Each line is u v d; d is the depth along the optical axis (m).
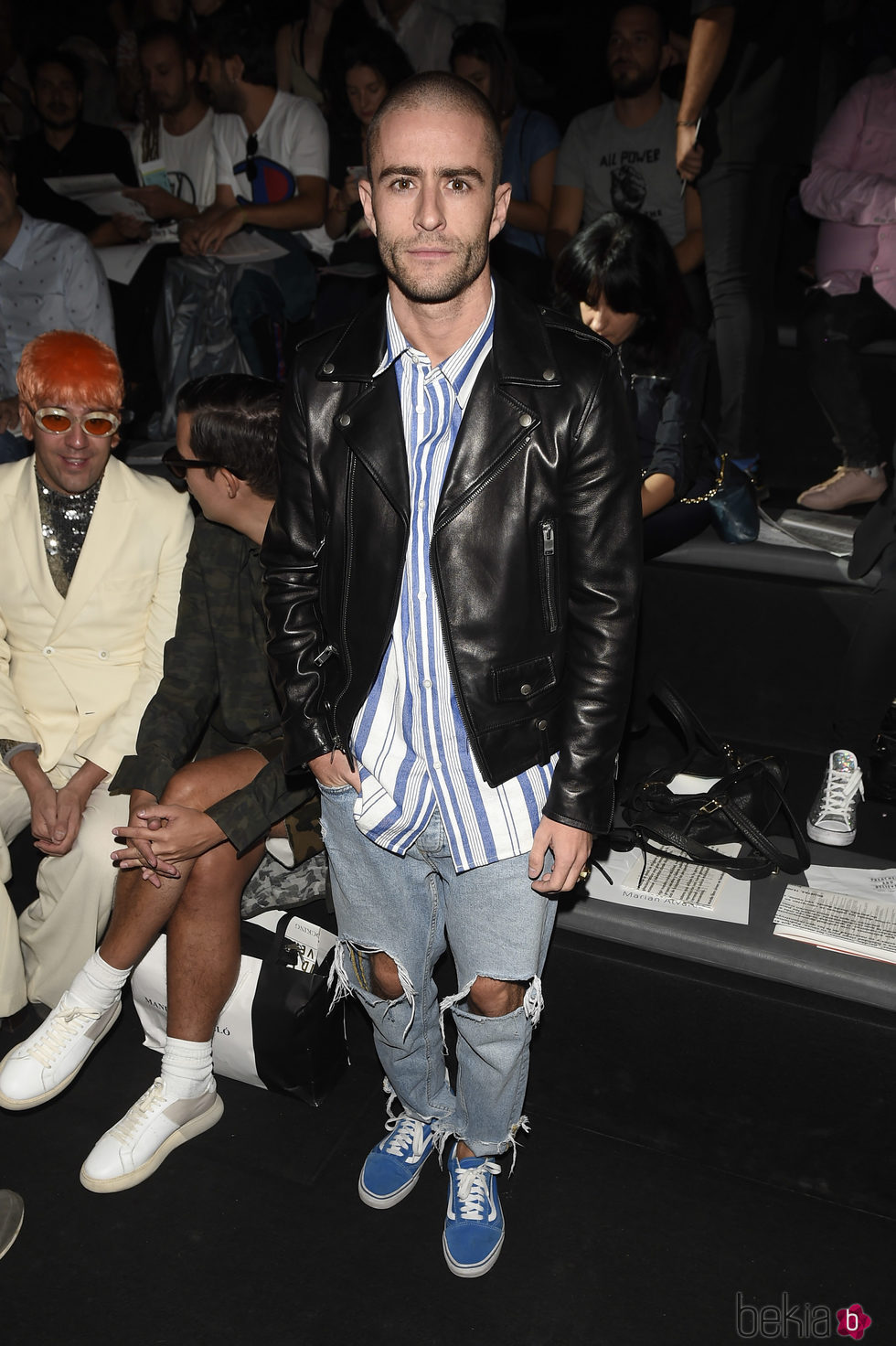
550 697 1.47
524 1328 1.68
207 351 3.55
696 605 2.88
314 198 3.27
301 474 1.50
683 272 2.85
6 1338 1.66
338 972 1.78
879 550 2.67
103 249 3.55
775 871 2.16
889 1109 1.83
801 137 2.61
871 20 2.46
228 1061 2.03
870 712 2.75
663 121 2.76
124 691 2.25
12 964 2.15
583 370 1.36
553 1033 2.05
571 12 2.78
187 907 1.88
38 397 2.00
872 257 2.59
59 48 3.36
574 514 1.39
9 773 2.23
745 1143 1.96
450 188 1.25
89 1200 1.90
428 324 1.33
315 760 1.57
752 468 2.86
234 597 2.02
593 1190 1.93
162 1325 1.68
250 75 3.20
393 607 1.44
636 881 2.12
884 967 1.88
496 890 1.50
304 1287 1.75
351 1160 1.98
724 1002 1.90
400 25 3.00
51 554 2.22
